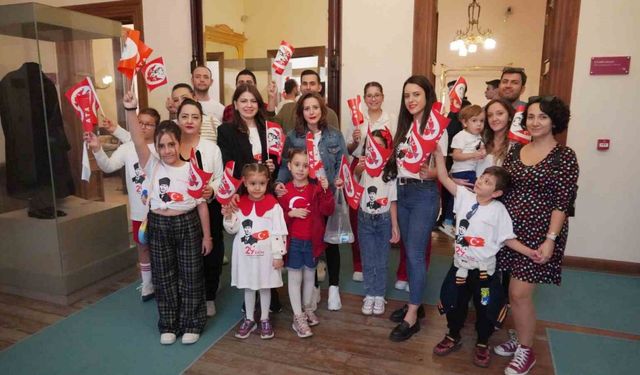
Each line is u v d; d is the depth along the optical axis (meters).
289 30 3.84
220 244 2.52
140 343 2.25
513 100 2.79
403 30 3.55
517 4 7.23
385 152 2.12
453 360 2.10
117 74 3.16
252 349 2.19
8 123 2.65
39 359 2.10
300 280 2.32
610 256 3.30
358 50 3.69
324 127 2.53
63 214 2.74
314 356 2.13
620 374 1.97
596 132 3.20
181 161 2.19
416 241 2.27
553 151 1.79
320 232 2.32
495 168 1.89
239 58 4.04
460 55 7.54
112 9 4.39
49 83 2.64
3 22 2.59
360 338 2.30
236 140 2.45
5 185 2.73
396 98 3.64
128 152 2.61
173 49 4.27
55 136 2.69
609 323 2.45
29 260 2.76
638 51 3.03
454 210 2.06
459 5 7.48
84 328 2.41
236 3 3.99
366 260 2.53
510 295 1.92
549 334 2.32
